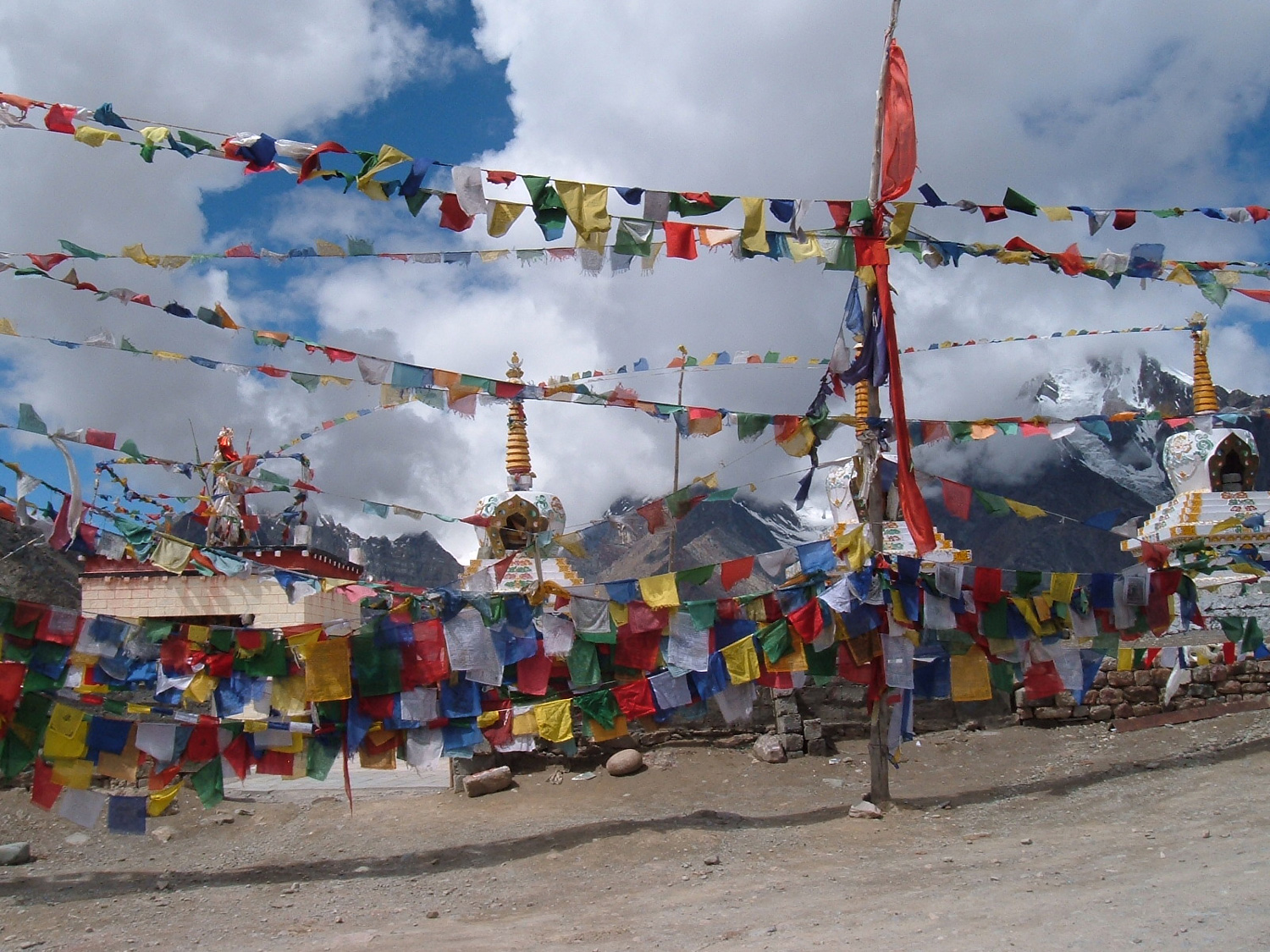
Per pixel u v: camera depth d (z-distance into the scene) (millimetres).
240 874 12391
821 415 13711
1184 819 12344
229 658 12445
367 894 11289
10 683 11438
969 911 8836
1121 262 14344
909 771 16703
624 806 15281
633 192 12070
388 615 12828
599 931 9312
